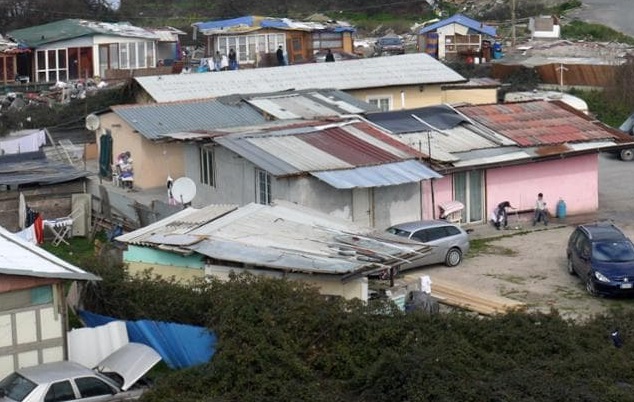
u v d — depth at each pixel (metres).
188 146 40.38
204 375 22.91
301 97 46.62
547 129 41.78
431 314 24.72
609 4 95.62
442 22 76.75
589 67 63.09
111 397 22.55
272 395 22.28
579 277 32.16
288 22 78.88
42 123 56.47
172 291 25.94
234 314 23.89
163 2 101.06
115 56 75.69
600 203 42.38
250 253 27.73
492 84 55.34
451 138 40.22
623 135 41.84
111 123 45.75
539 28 81.50
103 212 38.94
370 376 22.23
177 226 30.66
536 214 39.25
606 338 24.36
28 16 88.69
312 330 23.86
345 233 29.89
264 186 35.97
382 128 40.62
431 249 29.06
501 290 31.41
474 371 22.31
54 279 24.08
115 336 25.11
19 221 38.22
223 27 78.81
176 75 51.72
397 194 36.28
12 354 23.86
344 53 75.31
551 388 21.22
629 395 21.19
